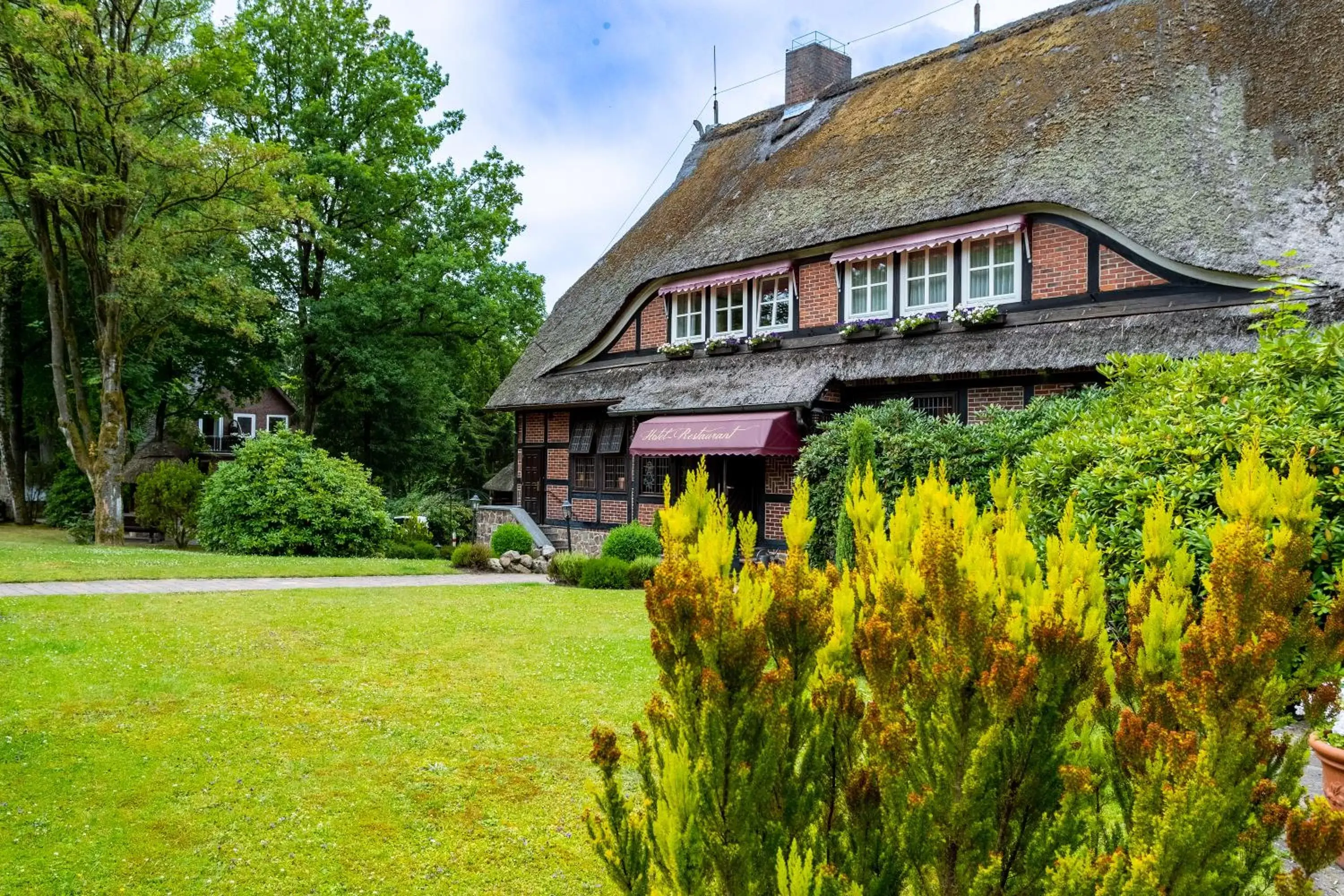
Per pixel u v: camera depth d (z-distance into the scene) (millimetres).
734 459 19234
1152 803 2100
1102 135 14680
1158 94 14820
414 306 27688
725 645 2395
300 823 4863
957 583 2453
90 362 26422
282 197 22484
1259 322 9773
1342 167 12117
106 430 21859
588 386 22297
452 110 31703
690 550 2938
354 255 28953
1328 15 14203
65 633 8883
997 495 3555
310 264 30359
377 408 34250
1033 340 13828
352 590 12812
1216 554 2492
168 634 9055
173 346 27172
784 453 16344
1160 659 2760
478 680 7746
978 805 2191
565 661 8492
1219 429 6078
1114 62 16125
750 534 3000
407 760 5801
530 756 5918
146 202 21422
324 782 5418
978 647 2365
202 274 22094
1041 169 14750
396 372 28625
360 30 28797
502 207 31562
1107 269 13641
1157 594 3066
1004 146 15867
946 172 16250
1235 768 2057
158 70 19516
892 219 16047
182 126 22891
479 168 31297
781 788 2514
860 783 2445
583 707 6996
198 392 30891
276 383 31922
